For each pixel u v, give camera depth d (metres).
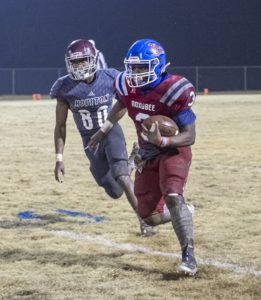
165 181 9.39
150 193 9.84
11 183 17.34
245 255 10.32
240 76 88.12
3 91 88.00
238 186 16.56
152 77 9.33
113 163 11.73
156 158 9.68
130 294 8.53
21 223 12.80
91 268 9.73
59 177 11.66
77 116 12.18
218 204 14.38
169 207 9.32
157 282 9.04
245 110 44.47
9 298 8.41
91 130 12.18
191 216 9.32
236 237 11.48
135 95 9.60
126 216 13.38
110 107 12.16
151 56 9.25
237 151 23.50
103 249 10.81
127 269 9.70
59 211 13.92
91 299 8.34
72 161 21.55
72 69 11.66
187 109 9.43
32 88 88.12
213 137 28.09
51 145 26.14
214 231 11.90
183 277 9.24
